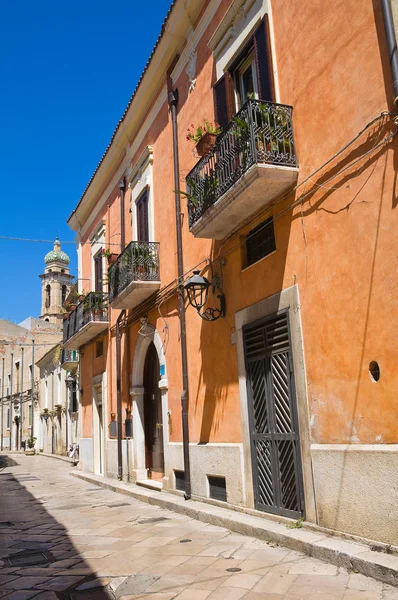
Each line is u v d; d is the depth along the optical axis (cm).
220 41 905
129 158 1441
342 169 599
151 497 1006
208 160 813
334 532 565
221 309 861
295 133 688
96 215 1817
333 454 578
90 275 1839
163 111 1194
